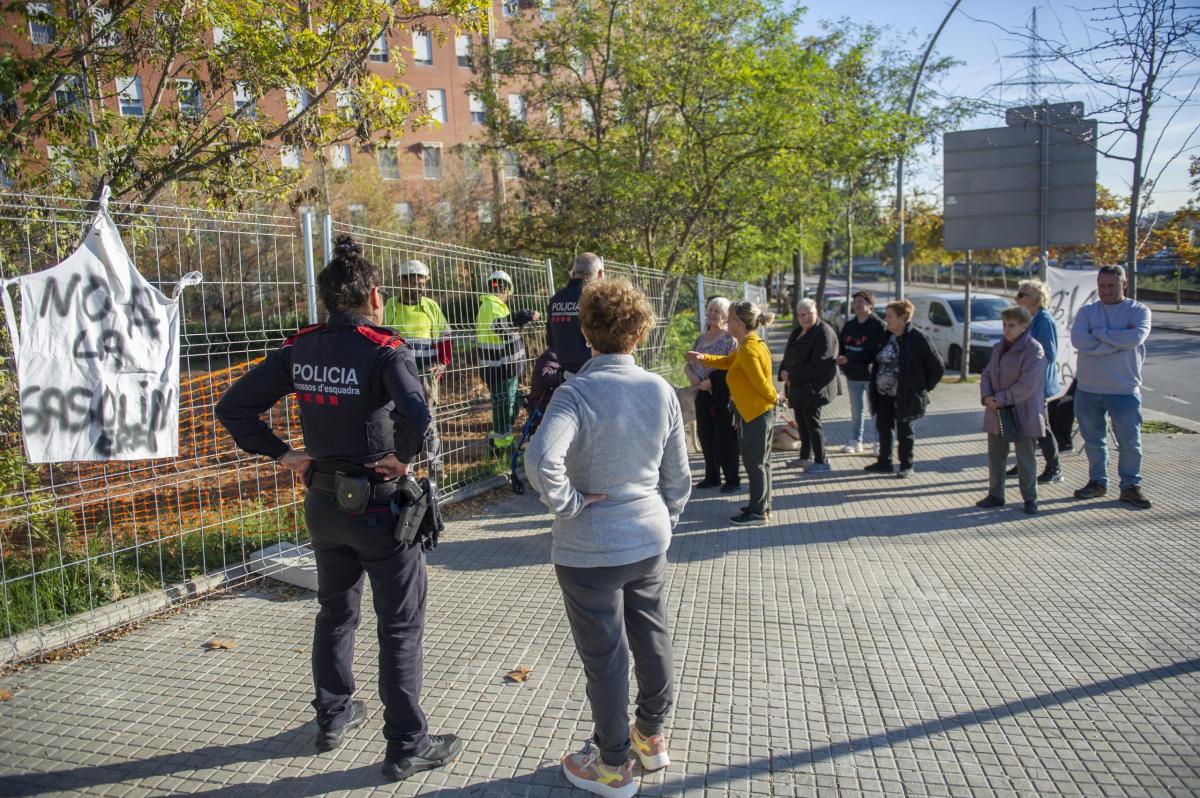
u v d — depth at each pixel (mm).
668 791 2801
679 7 13703
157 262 4543
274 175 7262
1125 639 3973
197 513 5711
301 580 4676
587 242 15055
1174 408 12078
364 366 2748
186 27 6477
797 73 12875
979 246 10875
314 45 6902
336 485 2756
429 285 6188
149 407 3959
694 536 5777
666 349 9812
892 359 7500
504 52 16266
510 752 3035
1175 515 5992
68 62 6117
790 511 6438
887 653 3857
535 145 16375
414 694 2891
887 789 2797
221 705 3389
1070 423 8242
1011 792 2770
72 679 3611
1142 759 2951
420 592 2961
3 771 2904
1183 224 17078
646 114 14539
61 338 3646
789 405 8125
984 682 3557
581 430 2590
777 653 3863
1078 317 6430
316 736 3104
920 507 6469
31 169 6102
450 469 6918
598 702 2693
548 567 5102
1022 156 10609
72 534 4875
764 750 3043
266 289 5781
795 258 29859
